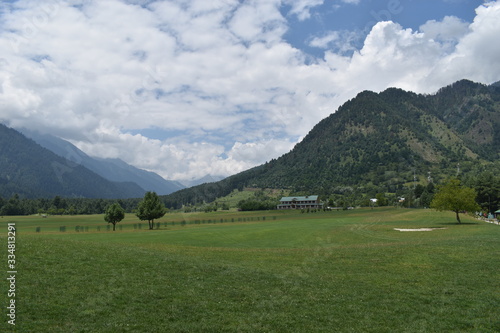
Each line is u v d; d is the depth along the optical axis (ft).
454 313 63.57
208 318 60.18
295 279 86.94
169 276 83.92
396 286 80.64
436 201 286.87
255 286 79.92
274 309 65.46
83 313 58.54
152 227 366.22
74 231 345.10
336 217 477.36
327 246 159.12
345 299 71.67
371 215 476.95
